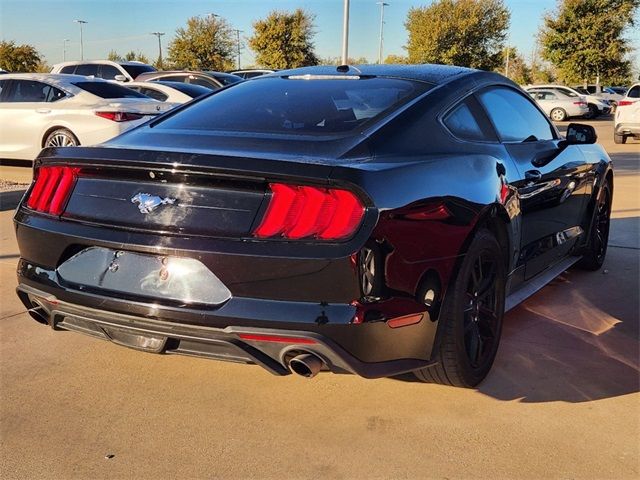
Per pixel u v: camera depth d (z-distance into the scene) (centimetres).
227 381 318
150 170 253
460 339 282
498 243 317
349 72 361
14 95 950
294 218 237
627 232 632
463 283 280
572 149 441
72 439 267
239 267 238
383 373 254
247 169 239
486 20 4409
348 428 275
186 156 249
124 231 257
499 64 4484
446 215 269
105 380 318
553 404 293
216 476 243
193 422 281
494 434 269
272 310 237
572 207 436
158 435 271
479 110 346
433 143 297
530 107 419
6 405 293
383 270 241
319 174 235
